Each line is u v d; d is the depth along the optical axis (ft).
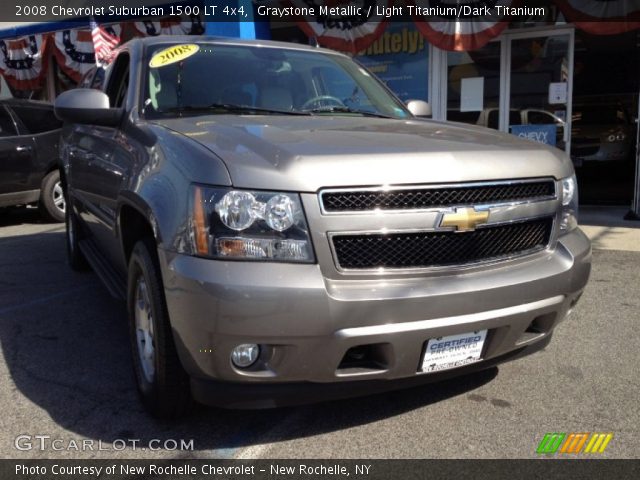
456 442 9.34
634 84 38.34
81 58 40.55
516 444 9.28
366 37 31.50
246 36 31.19
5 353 12.92
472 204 8.77
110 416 10.14
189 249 8.07
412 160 8.53
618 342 13.38
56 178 29.30
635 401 10.64
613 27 27.25
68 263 20.71
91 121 11.78
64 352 12.97
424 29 30.09
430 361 8.71
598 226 26.53
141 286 10.13
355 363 8.53
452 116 33.76
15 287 17.90
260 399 8.25
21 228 28.40
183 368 8.96
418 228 8.38
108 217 12.42
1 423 9.96
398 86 34.17
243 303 7.66
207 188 8.06
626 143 36.27
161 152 9.49
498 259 9.18
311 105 12.89
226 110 11.91
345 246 8.16
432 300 8.29
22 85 44.11
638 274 18.90
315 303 7.79
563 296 9.73
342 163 8.20
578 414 10.19
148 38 13.65
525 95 32.22
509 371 11.89
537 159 9.77
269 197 7.92
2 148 27.27
